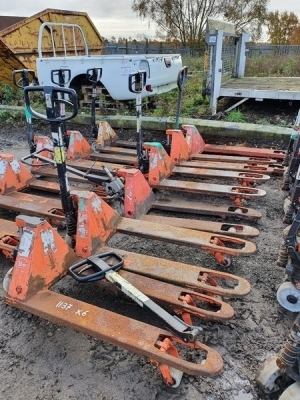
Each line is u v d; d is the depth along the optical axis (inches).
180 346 82.6
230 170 165.2
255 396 71.9
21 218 85.0
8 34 285.1
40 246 83.7
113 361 79.7
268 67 442.6
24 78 160.9
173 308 81.3
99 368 78.2
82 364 79.2
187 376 76.0
